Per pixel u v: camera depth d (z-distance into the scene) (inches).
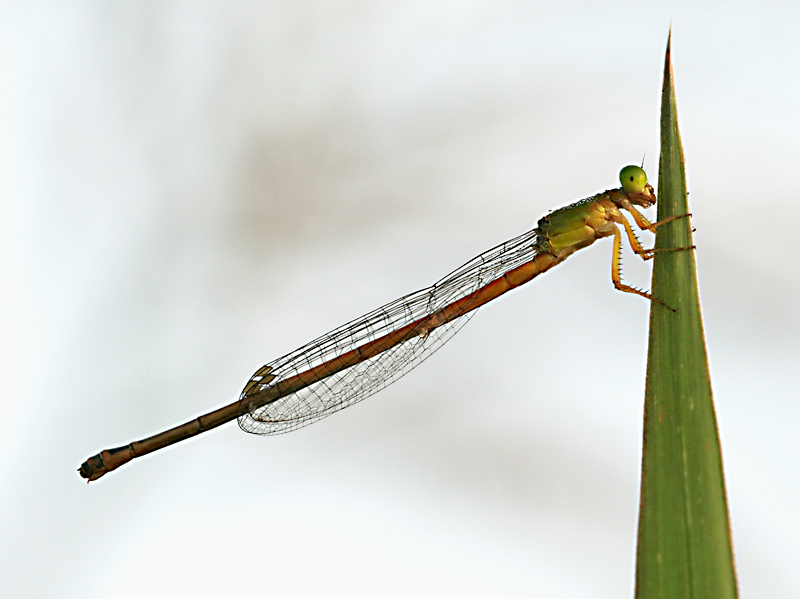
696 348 7.1
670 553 6.2
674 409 6.9
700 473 6.4
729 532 6.1
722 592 5.9
